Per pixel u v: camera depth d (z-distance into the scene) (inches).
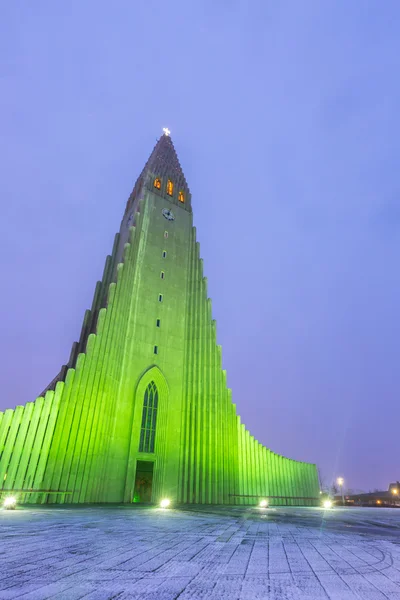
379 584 219.6
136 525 516.4
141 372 1450.5
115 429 1286.9
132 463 1274.6
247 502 1488.7
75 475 1095.0
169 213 1948.8
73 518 604.4
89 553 298.4
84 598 180.5
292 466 1817.2
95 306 1633.9
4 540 362.9
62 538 378.3
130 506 1028.5
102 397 1237.1
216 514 789.2
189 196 2142.0
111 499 1180.5
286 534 455.2
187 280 1839.3
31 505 942.4
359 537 441.7
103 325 1326.3
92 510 813.2
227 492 1398.9
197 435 1455.5
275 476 1699.1
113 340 1353.3
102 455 1190.9
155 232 1827.0
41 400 1126.4
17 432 1077.1
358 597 192.9
